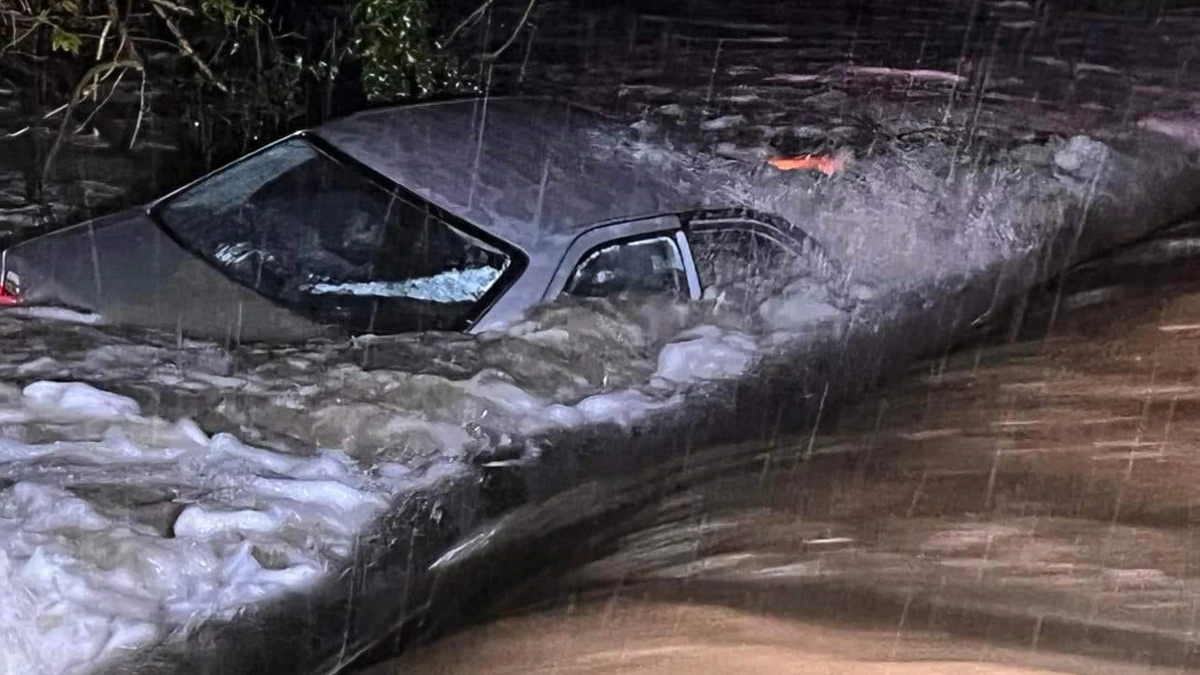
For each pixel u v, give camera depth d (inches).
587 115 242.5
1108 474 187.2
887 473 177.3
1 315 180.7
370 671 131.0
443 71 323.6
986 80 489.1
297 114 308.3
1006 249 250.2
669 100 426.9
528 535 148.6
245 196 204.4
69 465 146.7
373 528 141.6
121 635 122.5
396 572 137.6
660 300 186.7
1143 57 530.0
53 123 310.7
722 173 228.4
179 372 168.6
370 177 201.6
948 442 187.9
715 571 154.3
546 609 144.9
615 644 140.2
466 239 188.4
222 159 299.1
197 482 146.3
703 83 461.4
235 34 299.6
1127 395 209.8
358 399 162.7
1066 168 319.0
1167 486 185.0
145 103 306.8
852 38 550.9
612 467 159.3
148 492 142.8
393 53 303.7
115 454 150.5
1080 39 554.6
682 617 146.1
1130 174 324.5
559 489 154.4
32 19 279.7
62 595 124.7
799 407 181.2
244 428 157.8
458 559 142.6
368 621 132.9
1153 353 226.1
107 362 170.1
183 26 300.4
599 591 149.3
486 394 163.5
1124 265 270.2
